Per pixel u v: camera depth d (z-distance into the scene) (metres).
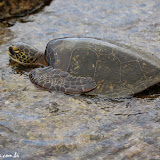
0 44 13.87
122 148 7.74
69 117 8.98
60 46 11.24
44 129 8.42
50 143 7.90
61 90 10.11
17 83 10.77
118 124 8.70
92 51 10.48
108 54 10.35
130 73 10.09
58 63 10.83
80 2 19.20
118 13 17.55
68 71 10.51
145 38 14.41
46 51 11.79
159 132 8.30
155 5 18.55
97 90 10.04
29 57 12.15
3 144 7.83
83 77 10.24
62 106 9.51
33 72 10.90
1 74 11.39
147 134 8.23
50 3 18.98
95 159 7.38
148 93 10.10
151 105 9.56
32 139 8.03
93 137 8.15
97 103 9.69
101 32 15.21
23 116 8.95
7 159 7.35
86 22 16.47
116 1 19.28
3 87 10.49
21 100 9.77
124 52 10.45
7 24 16.11
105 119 8.91
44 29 15.60
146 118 8.95
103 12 17.75
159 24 16.00
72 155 7.53
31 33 15.12
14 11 17.16
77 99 9.88
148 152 7.59
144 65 10.22
